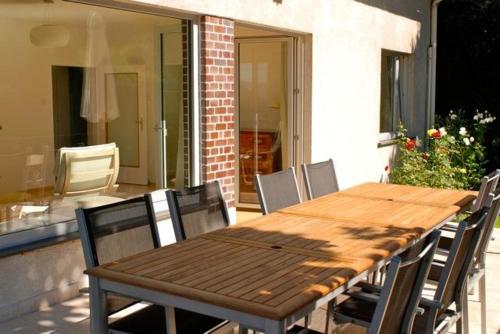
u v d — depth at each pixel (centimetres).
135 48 533
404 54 1070
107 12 502
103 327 284
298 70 750
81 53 492
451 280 313
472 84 1213
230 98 600
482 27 1182
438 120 1160
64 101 485
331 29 780
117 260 292
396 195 480
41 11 457
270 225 368
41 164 469
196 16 562
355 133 864
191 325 310
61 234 464
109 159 523
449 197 471
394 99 1057
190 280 260
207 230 381
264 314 225
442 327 312
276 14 662
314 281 257
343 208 423
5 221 438
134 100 541
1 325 409
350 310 325
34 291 436
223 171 595
